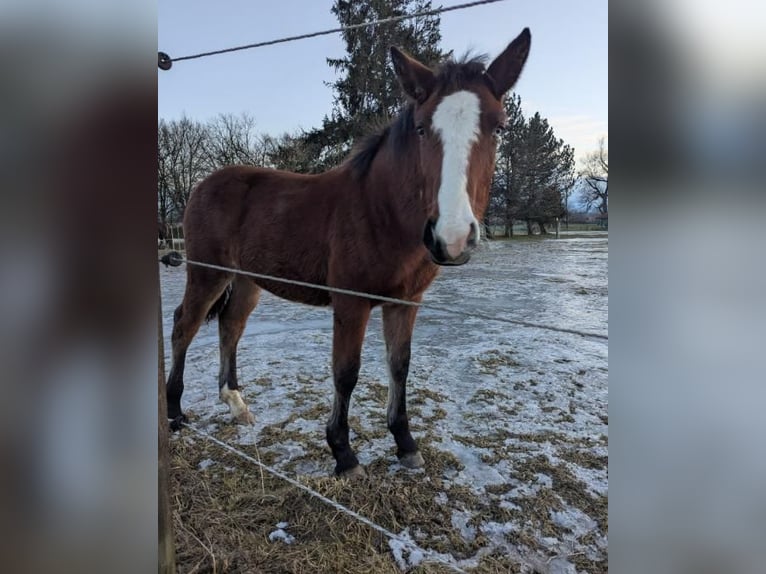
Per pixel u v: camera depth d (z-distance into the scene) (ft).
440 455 7.99
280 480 7.31
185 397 10.94
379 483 7.18
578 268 34.76
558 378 11.71
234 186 9.73
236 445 8.50
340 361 7.53
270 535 6.00
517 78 6.46
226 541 5.84
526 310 20.04
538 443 8.39
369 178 7.54
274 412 9.97
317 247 8.15
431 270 7.79
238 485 7.15
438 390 10.93
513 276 30.73
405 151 6.86
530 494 6.89
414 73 6.49
